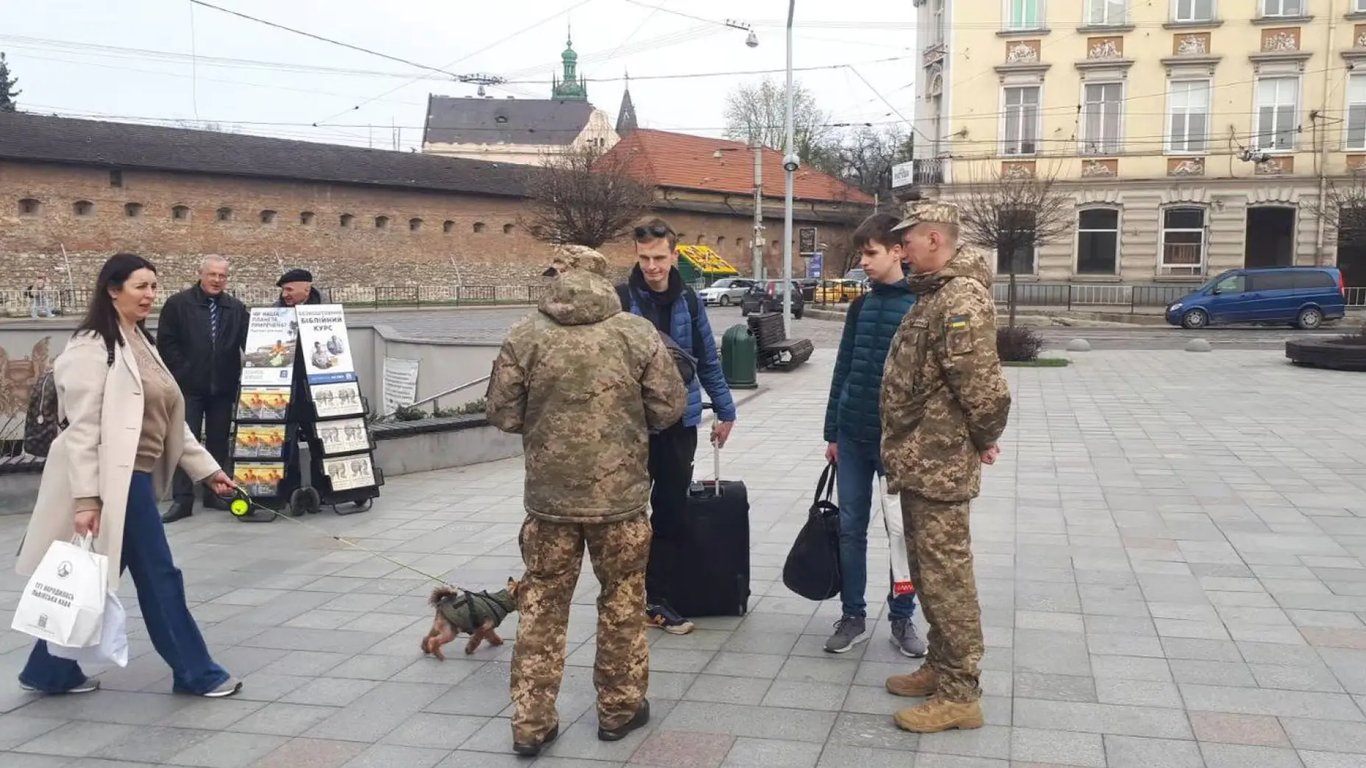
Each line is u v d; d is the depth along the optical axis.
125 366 4.37
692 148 65.06
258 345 8.27
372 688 4.67
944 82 38.88
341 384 8.34
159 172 44.12
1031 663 4.75
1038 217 31.34
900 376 4.04
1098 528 7.28
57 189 41.41
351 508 8.34
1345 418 12.54
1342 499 8.05
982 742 3.96
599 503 3.88
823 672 4.73
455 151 96.56
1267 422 12.34
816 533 4.99
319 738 4.16
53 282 41.34
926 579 4.08
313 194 48.91
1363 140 36.09
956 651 4.06
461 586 6.22
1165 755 3.82
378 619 5.63
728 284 51.56
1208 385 16.52
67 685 4.61
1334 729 4.00
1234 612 5.41
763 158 67.44
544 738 3.98
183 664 4.55
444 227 53.75
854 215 60.06
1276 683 4.46
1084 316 35.78
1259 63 36.31
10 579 6.42
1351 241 34.25
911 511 4.11
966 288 3.93
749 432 12.35
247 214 46.91
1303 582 5.91
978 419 3.90
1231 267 37.22
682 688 4.57
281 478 8.09
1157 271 37.78
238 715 4.39
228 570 6.61
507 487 9.20
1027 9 37.81
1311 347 18.91
